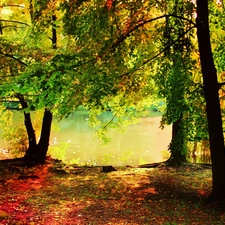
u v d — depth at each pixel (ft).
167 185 39.63
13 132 55.57
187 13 30.66
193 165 49.98
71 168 49.21
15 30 47.06
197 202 32.65
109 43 26.20
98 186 38.78
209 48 29.78
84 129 122.01
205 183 40.57
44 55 35.09
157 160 78.59
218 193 30.73
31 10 37.68
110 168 48.65
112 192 36.35
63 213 28.40
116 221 26.91
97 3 25.50
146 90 42.55
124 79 30.99
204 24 29.53
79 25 26.66
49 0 26.78
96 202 32.22
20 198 32.32
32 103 23.50
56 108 26.68
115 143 98.73
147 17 29.50
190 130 37.01
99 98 24.32
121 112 54.75
